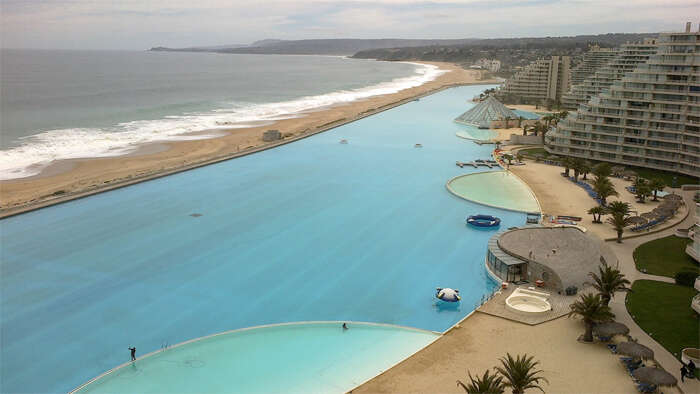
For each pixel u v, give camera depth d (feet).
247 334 197.77
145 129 639.76
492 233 305.12
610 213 298.97
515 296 215.10
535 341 184.24
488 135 618.85
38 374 177.17
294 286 240.32
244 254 275.39
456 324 197.36
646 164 428.97
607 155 450.30
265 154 508.53
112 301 225.76
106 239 293.43
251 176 428.15
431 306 222.89
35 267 257.55
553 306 207.72
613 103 437.17
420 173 442.09
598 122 447.83
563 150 474.49
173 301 225.97
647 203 349.20
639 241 280.51
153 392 163.12
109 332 201.98
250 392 162.09
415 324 208.74
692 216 318.24
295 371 173.47
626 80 431.43
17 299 226.58
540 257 234.79
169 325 207.00
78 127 642.63
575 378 161.58
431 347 181.98
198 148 533.55
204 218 328.90
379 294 233.14
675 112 405.18
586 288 220.64
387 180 419.54
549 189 384.88
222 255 273.95
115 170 443.73
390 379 163.63
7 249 278.67
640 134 426.51
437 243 291.17
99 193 376.68
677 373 163.32
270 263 264.93
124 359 184.96
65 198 356.18
